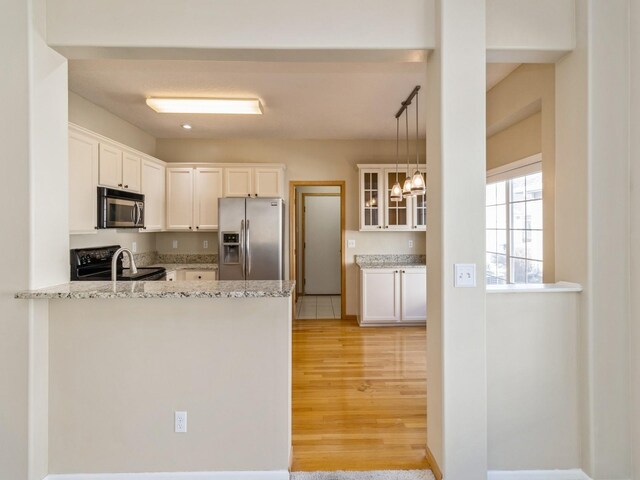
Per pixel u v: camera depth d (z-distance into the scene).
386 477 2.00
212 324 1.98
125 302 1.96
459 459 1.88
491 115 3.62
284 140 5.38
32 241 1.83
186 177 5.00
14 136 1.82
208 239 5.34
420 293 4.98
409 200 5.15
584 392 1.96
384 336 4.62
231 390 1.98
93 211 3.33
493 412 1.99
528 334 2.00
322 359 3.81
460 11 1.87
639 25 1.83
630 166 1.89
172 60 2.18
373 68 2.30
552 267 2.73
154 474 1.97
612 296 1.92
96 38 1.91
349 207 5.46
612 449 1.92
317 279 7.94
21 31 1.81
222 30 1.93
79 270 3.48
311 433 2.42
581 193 1.95
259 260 4.74
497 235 3.95
